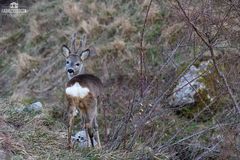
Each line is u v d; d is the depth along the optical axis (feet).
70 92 70.49
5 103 89.45
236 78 73.87
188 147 79.36
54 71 127.34
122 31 126.41
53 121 84.99
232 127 68.69
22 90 124.16
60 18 144.25
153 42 118.42
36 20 148.87
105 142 76.28
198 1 79.36
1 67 139.64
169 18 122.21
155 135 81.25
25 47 142.20
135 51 118.62
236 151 62.90
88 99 70.95
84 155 69.77
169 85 82.07
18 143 69.05
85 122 71.41
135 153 73.41
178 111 94.84
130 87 106.11
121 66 115.44
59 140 75.92
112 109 92.48
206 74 93.66
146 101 77.71
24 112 82.94
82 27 133.90
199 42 77.20
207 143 79.71
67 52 84.38
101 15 136.26
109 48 120.88
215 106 91.86
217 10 71.31
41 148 70.03
